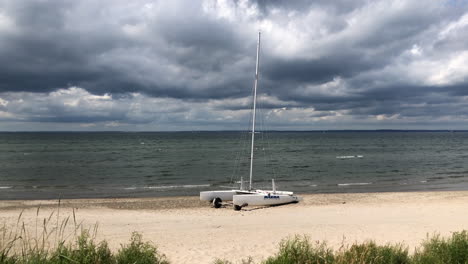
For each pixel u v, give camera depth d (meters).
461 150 93.06
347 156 72.75
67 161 60.38
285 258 7.97
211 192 23.48
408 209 20.19
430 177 40.28
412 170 47.47
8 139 174.25
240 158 67.62
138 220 17.45
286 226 15.54
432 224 15.40
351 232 13.91
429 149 98.19
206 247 11.56
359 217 17.88
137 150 92.94
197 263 9.59
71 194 29.19
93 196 28.22
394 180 38.06
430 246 9.08
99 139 179.12
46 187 33.12
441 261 7.91
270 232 14.16
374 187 33.22
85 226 15.51
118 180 38.34
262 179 39.72
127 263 7.83
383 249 8.41
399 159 64.88
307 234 13.56
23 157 68.25
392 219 17.11
